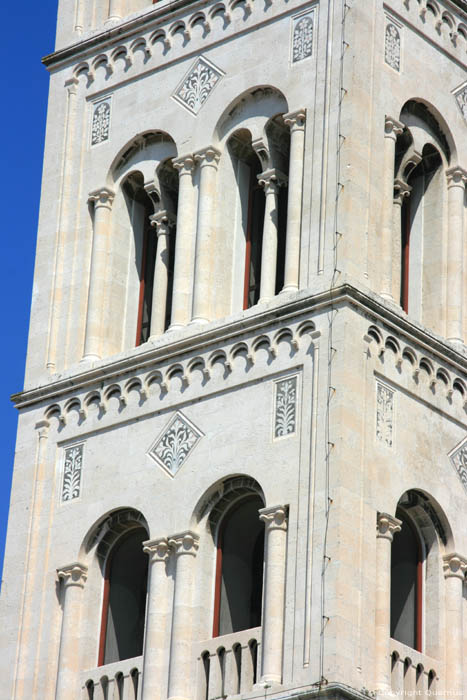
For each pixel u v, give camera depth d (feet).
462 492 260.42
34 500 268.82
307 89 265.95
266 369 256.11
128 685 254.68
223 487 255.70
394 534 258.57
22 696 261.03
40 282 280.10
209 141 271.90
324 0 269.03
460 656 254.68
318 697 238.68
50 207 283.38
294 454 250.57
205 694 249.55
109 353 273.75
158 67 280.51
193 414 260.21
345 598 242.58
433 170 275.80
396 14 272.10
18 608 264.72
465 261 273.13
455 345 266.77
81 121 285.43
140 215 280.92
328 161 261.03
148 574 258.16
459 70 279.08
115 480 263.29
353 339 252.62
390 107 266.98
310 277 257.14
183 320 266.57
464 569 257.96
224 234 269.85
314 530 246.06
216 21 277.23
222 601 254.47
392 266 267.59
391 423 254.68
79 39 289.33
